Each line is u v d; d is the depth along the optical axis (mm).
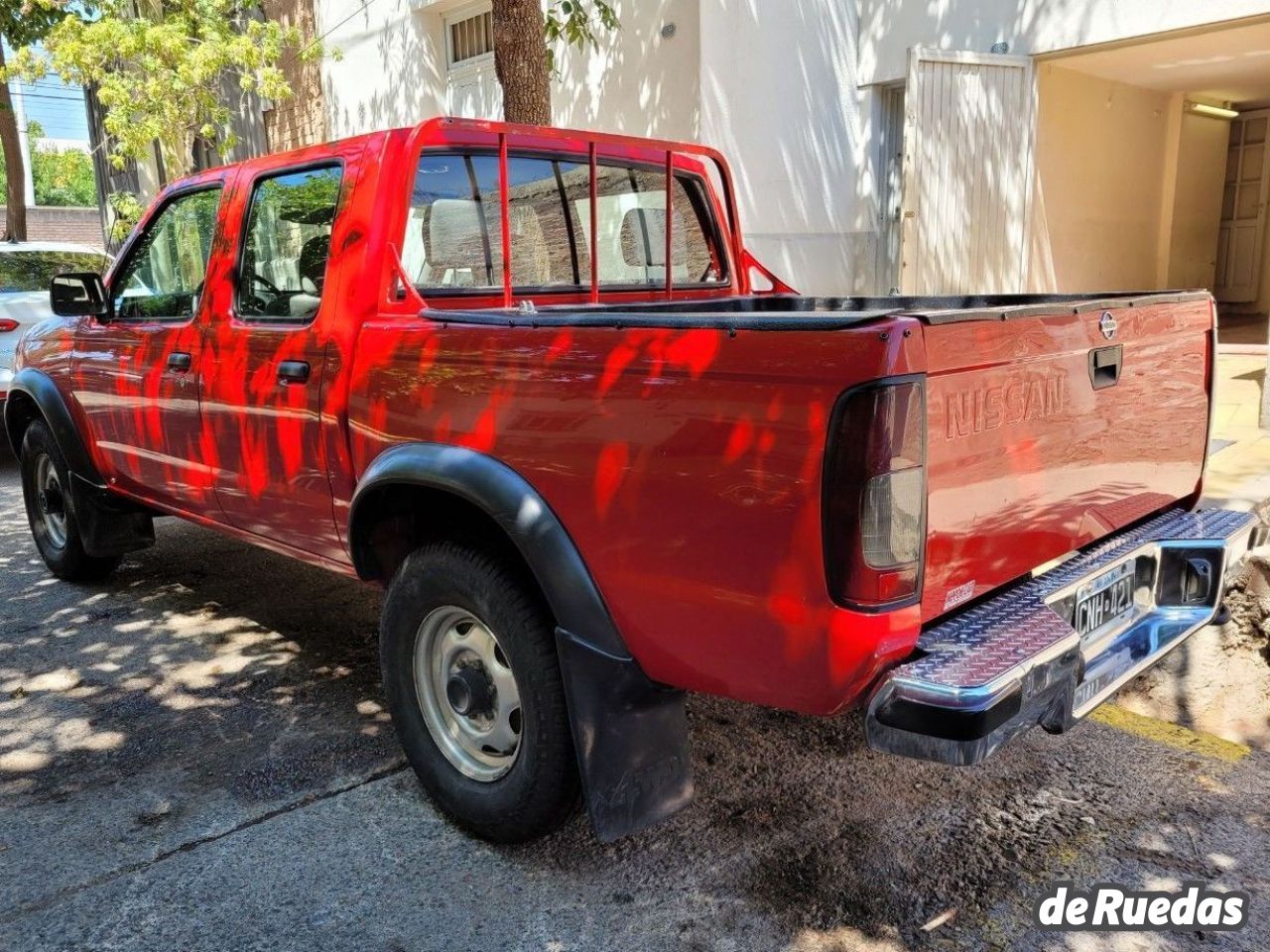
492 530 2809
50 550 5320
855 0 8055
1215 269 13172
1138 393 2838
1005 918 2555
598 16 10180
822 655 2102
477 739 2918
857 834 2924
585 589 2473
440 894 2688
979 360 2205
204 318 3756
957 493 2213
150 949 2490
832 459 2014
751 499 2145
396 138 3133
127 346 4215
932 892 2664
